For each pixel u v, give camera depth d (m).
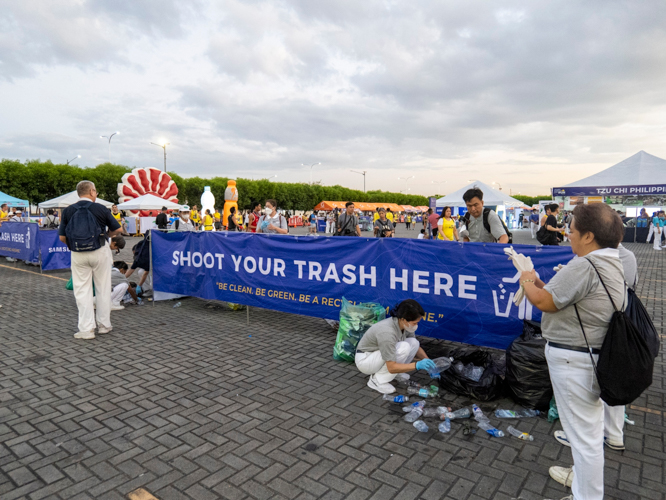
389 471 2.60
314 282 5.42
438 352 4.27
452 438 3.00
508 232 4.52
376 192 105.06
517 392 3.43
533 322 3.83
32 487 2.44
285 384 3.92
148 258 7.50
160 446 2.87
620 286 1.99
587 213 2.05
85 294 5.24
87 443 2.91
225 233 6.29
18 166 38.97
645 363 1.91
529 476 2.57
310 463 2.68
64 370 4.23
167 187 30.94
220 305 7.22
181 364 4.41
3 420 3.22
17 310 6.83
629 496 2.38
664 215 17.77
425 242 4.45
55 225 24.20
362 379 4.05
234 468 2.62
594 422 2.08
